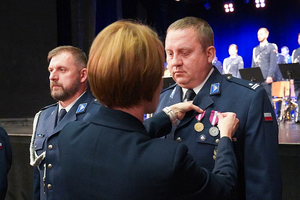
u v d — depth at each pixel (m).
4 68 5.75
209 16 11.91
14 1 5.95
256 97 1.19
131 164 0.78
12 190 3.02
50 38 6.62
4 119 5.64
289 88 5.38
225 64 7.76
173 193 0.76
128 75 0.81
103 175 0.79
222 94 1.24
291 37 10.92
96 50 0.85
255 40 11.38
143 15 10.14
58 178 1.53
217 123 1.17
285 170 2.15
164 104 1.40
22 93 6.03
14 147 3.04
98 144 0.83
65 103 1.75
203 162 1.15
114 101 0.85
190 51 1.21
